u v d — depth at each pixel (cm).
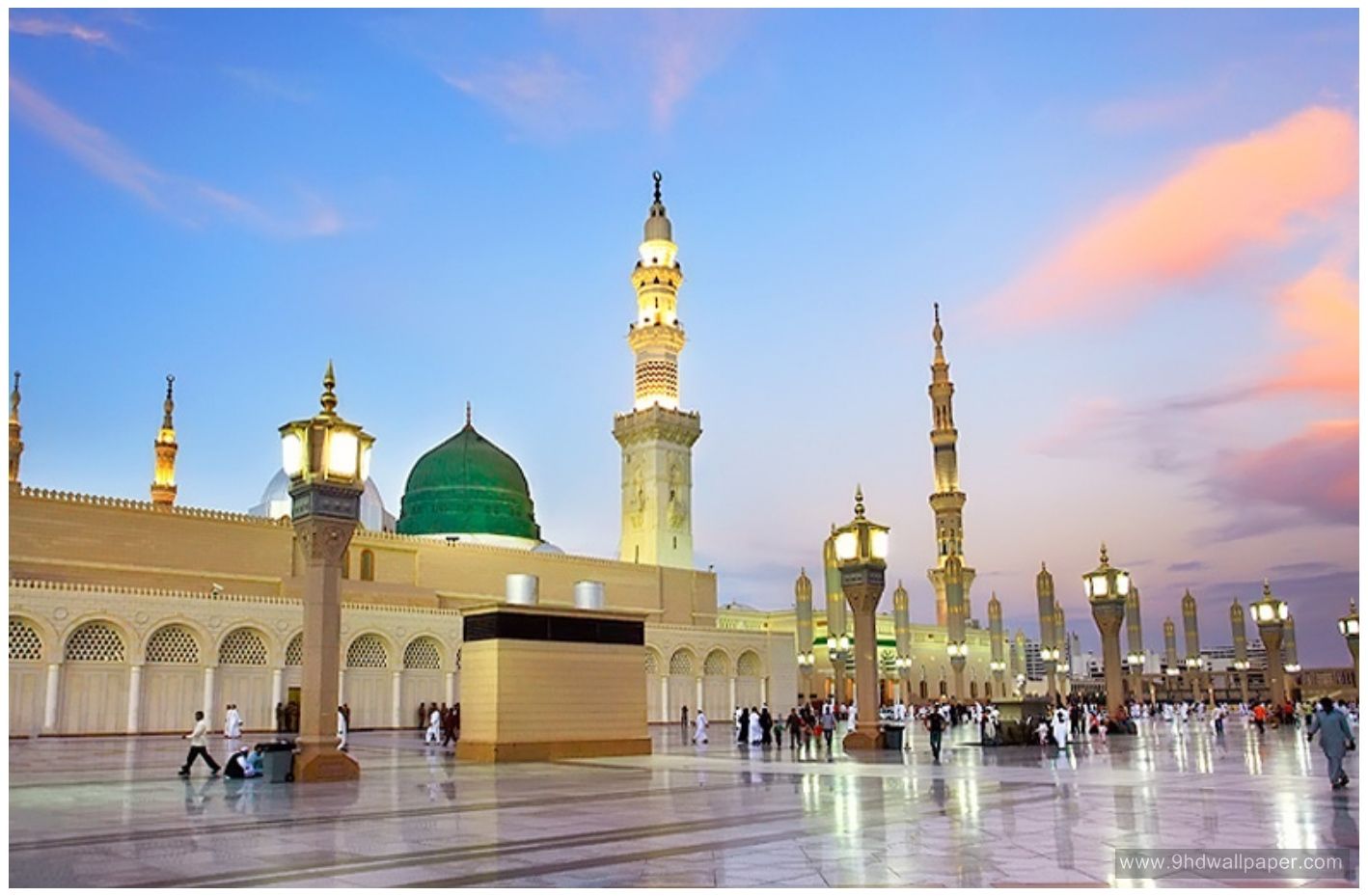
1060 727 3616
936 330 13150
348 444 2448
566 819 1633
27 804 1870
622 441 9094
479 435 9106
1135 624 8581
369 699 5775
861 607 3662
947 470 12488
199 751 2528
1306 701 8194
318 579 2405
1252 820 1591
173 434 8800
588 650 3372
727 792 2066
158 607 5050
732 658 7619
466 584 7256
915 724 6538
